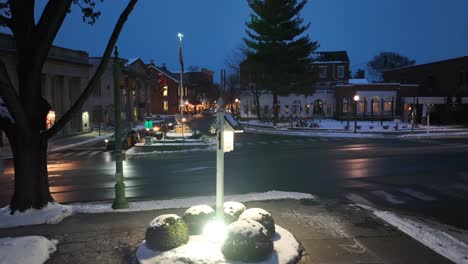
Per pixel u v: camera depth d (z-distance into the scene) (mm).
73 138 36219
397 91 53406
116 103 9922
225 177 15242
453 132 37281
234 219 7441
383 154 21875
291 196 10891
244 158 20828
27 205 9227
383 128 40656
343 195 12227
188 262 6020
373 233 7730
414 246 7051
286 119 52750
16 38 9570
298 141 30906
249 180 14617
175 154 23094
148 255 6297
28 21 9492
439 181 14297
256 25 47312
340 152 23031
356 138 33188
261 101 59375
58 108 39344
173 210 9508
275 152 23453
